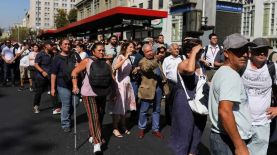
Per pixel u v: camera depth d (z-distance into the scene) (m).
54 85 8.03
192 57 4.67
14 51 17.91
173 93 5.05
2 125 8.66
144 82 7.38
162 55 8.11
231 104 3.17
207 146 6.78
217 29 13.59
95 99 6.49
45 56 10.26
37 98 10.23
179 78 4.91
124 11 15.88
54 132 7.99
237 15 13.99
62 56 7.91
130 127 8.49
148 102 7.44
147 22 17.17
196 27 11.09
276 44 15.78
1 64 17.86
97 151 6.30
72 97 8.05
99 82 6.40
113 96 7.32
